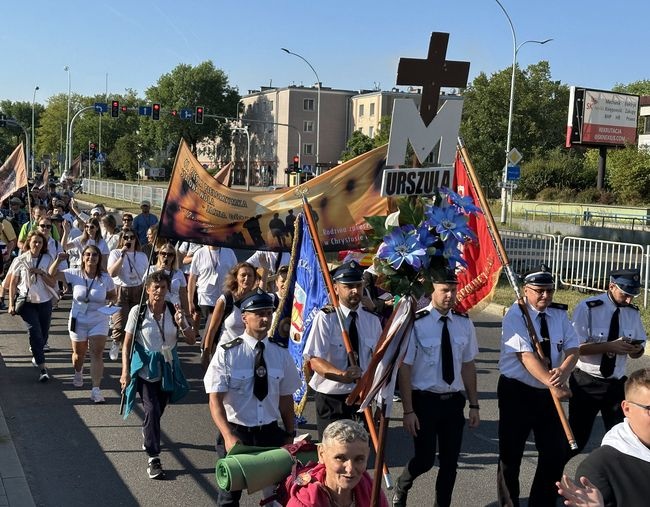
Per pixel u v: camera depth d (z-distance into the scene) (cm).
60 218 1636
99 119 11138
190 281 1021
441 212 389
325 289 637
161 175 10544
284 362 505
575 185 5359
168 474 649
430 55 423
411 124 424
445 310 543
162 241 982
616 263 1652
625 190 4600
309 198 794
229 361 488
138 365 637
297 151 9581
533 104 6494
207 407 848
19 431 749
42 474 643
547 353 543
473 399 555
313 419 811
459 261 393
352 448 336
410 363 529
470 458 704
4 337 1168
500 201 5156
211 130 10750
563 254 1772
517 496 547
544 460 536
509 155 3278
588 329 620
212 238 796
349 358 532
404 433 765
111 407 835
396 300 420
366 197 796
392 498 591
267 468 379
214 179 795
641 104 5344
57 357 1055
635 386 301
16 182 1562
